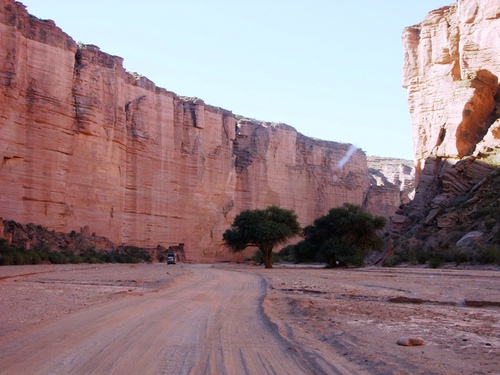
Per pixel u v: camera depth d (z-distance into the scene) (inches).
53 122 2448.3
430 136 3031.5
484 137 2682.1
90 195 2650.1
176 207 3420.3
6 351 353.7
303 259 2468.0
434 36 3117.6
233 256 3831.2
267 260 2380.7
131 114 3144.7
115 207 2839.6
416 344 364.5
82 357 335.6
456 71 3011.8
